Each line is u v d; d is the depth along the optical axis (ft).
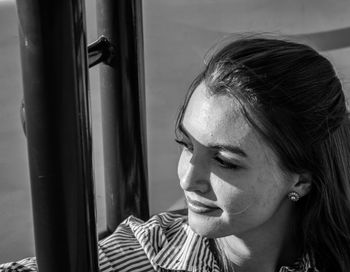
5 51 5.26
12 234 5.09
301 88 3.33
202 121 3.14
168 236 3.88
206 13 5.98
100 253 3.62
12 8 5.25
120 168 3.83
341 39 6.31
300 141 3.34
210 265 3.67
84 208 2.45
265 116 3.16
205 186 3.19
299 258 3.88
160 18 5.85
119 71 3.61
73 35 2.31
